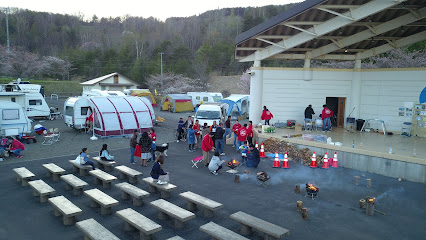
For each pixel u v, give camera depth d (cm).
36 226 741
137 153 1312
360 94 1881
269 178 1033
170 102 3681
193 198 803
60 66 7538
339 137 1563
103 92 3462
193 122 1875
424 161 1066
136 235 692
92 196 822
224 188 1015
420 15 1403
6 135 1636
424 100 1617
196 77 6588
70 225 747
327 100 2128
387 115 1764
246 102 3241
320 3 1255
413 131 1620
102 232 618
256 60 1906
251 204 877
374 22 1534
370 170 1216
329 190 1002
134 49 8744
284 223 755
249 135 1537
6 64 6275
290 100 1941
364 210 842
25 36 10038
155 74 6347
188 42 9731
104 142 1809
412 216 803
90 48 10138
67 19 13800
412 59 3125
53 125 2436
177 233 703
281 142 1494
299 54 2016
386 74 1759
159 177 921
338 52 2061
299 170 1241
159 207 743
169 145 1752
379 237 688
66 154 1497
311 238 679
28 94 2592
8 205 873
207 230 627
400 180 1101
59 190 999
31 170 1220
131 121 2025
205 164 1318
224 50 7788
